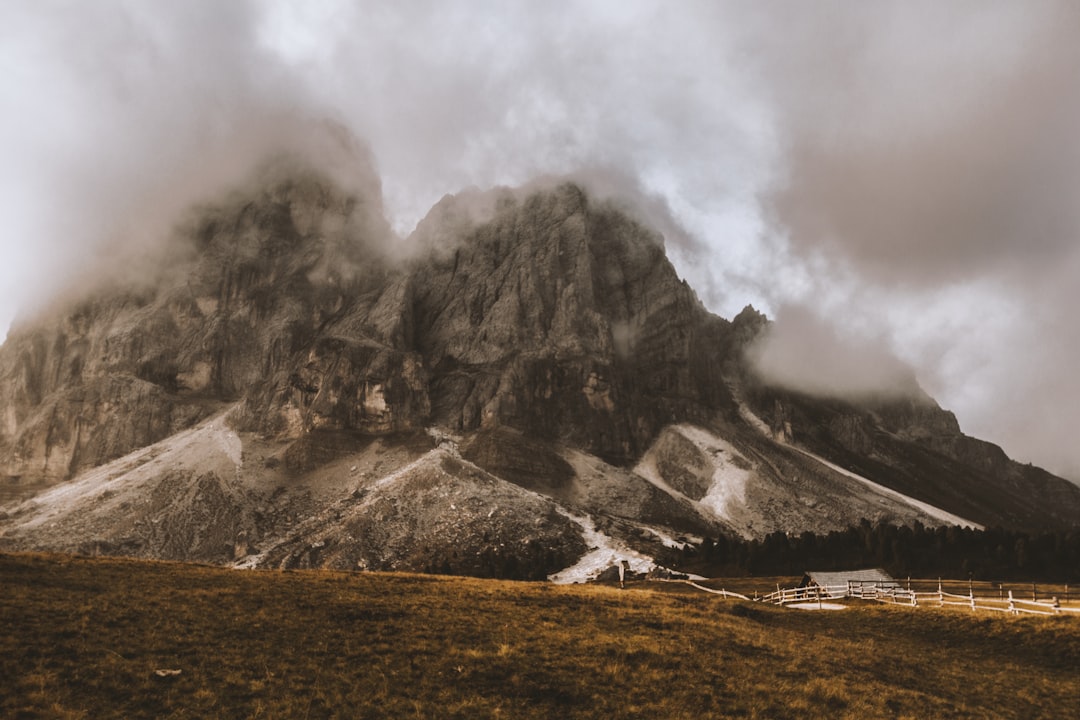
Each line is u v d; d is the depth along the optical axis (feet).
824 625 257.34
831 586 363.15
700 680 165.58
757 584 584.40
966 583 496.23
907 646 227.40
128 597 195.21
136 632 167.12
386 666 159.53
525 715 142.72
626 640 188.65
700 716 147.84
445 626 189.47
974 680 192.03
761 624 238.48
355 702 141.69
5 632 159.94
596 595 252.01
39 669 143.13
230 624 177.99
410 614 198.59
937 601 304.30
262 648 164.25
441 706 143.13
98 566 233.35
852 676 180.14
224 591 209.97
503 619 201.67
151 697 137.18
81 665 147.13
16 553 241.96
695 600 267.59
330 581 239.91
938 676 192.24
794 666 182.09
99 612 178.09
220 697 139.54
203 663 153.17
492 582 271.28
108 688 139.03
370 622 188.55
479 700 146.61
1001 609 260.62
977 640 233.55
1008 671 203.00
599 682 160.35
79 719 127.13
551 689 154.92
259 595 208.03
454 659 165.99
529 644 179.42
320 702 140.77
